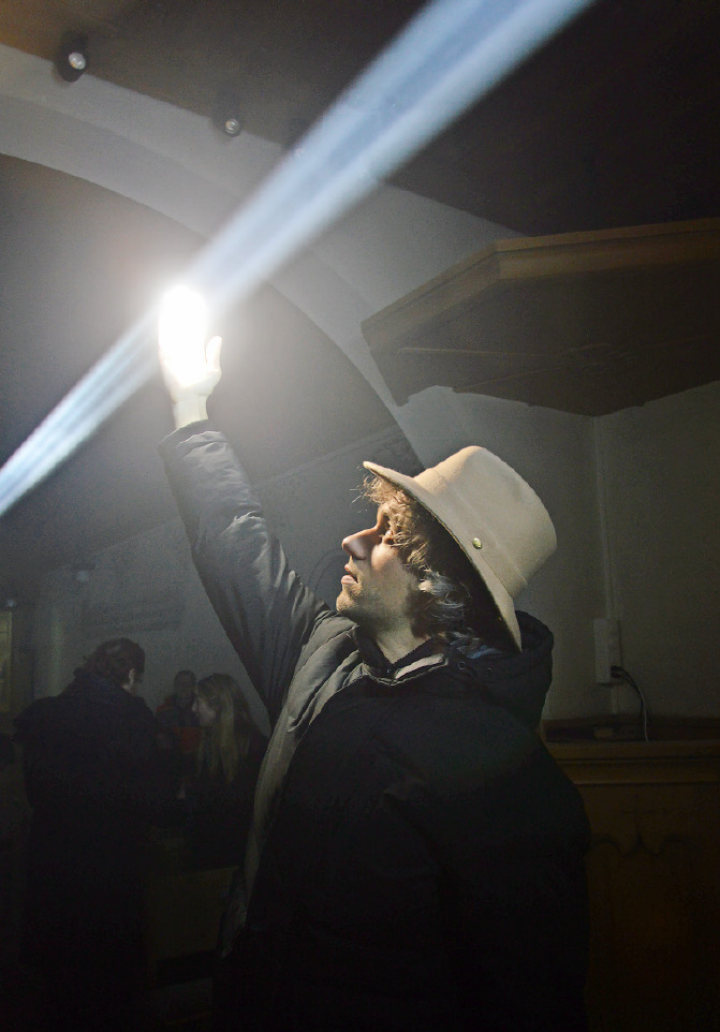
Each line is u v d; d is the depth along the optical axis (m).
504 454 2.33
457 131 1.89
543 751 1.02
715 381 2.24
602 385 2.20
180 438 1.33
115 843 2.33
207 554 1.27
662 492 2.41
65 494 5.92
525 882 0.89
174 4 1.51
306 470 3.80
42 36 1.62
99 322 3.24
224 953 1.02
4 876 3.56
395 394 2.18
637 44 1.59
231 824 2.54
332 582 3.46
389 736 0.97
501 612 1.00
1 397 4.11
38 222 2.41
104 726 2.33
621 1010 1.71
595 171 2.06
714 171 2.04
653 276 1.49
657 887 1.75
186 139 1.89
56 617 8.46
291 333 2.61
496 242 1.47
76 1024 2.30
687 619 2.32
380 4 1.51
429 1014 0.89
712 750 1.78
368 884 0.92
